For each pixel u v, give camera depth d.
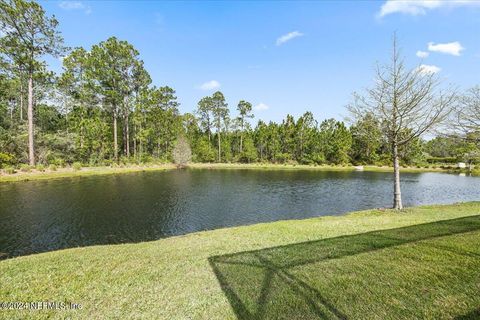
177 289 3.77
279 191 21.12
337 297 3.25
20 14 25.16
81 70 37.59
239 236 7.09
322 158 51.06
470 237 5.11
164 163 45.66
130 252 5.81
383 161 49.50
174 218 12.64
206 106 60.72
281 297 3.35
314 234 6.73
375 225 7.55
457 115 10.84
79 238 9.66
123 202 15.80
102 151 36.78
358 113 11.16
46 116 38.31
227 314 3.11
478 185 24.81
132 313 3.24
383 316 2.82
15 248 8.63
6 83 33.81
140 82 43.00
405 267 3.91
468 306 2.88
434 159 51.81
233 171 40.50
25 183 21.42
